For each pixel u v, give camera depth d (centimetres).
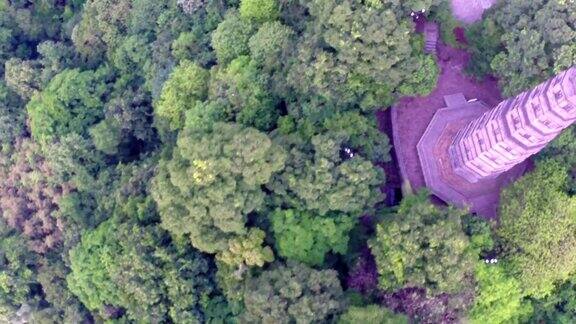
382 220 5347
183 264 5659
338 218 5356
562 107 4019
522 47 5228
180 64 5991
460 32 5972
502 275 5144
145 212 5888
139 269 5675
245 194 5269
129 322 6050
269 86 5734
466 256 4947
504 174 5781
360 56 5166
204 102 5728
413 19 5900
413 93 5506
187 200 5325
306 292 5088
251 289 5178
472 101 5956
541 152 5497
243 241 5297
